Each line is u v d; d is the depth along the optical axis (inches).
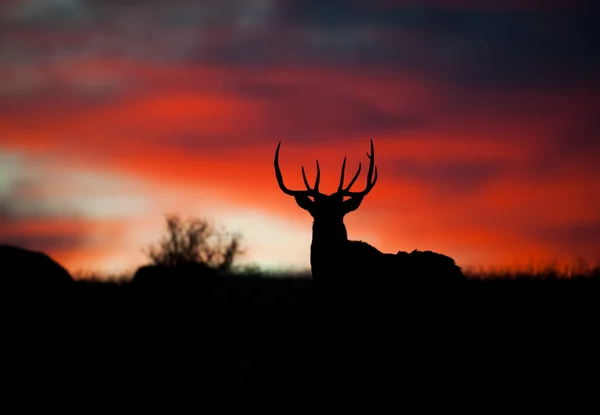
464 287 2279.8
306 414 2249.0
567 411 2144.4
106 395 2465.6
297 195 2447.1
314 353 3002.0
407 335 2236.7
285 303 3853.3
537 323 2999.5
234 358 2928.2
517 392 2260.1
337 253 2378.2
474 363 2218.3
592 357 2593.5
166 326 3284.9
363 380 2261.3
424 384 2190.0
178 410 2317.9
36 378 2623.0
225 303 3602.4
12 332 3056.1
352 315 2314.2
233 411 2300.7
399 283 2277.3
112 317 3329.2
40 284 3324.3
